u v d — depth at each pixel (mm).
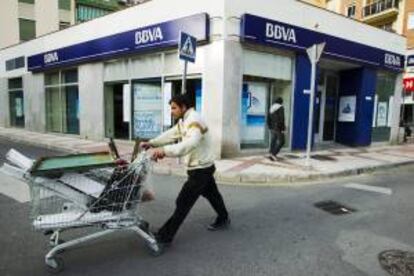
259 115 11305
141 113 12953
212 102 10219
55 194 3635
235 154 10445
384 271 3760
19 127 20844
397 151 13711
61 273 3604
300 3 11555
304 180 8242
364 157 11641
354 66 14242
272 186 7590
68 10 30656
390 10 30125
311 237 4664
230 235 4668
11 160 3699
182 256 4023
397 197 6809
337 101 15273
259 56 10922
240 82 10375
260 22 10328
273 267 3799
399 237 4730
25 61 19156
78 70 15531
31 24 28047
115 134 14156
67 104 16734
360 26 13773
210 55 10211
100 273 3615
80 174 3730
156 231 4730
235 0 9992
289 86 11875
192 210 5641
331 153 12180
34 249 4125
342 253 4188
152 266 3775
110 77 14023
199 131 4105
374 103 15312
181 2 10891
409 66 16328
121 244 4309
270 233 4770
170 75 11664
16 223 4926
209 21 10141
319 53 8680
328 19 12484
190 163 4285
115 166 3775
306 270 3748
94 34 14328
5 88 21422
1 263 3785
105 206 3793
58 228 3678
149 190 4066
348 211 5852
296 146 12102
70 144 13531
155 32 11555
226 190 7141
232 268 3760
